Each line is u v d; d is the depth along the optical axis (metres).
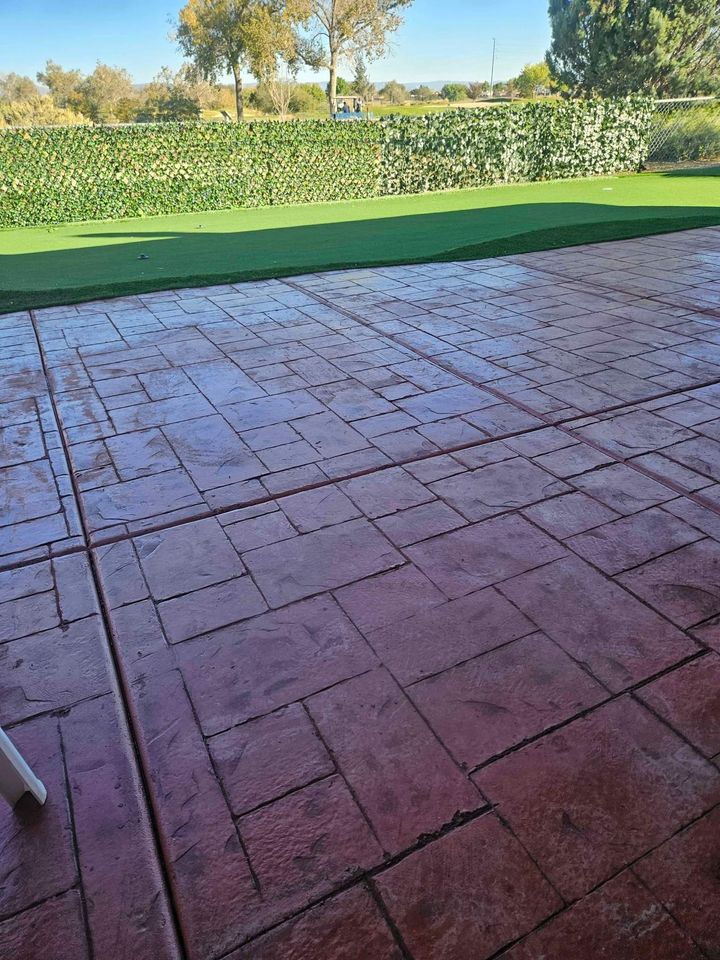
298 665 1.96
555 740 1.70
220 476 3.03
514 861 1.43
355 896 1.38
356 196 14.20
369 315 5.43
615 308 5.34
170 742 1.74
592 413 3.53
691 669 1.90
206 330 5.21
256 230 10.67
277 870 1.43
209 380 4.16
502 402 3.70
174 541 2.58
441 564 2.38
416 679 1.90
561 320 5.09
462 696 1.84
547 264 7.06
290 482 2.96
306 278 6.95
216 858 1.46
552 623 2.09
